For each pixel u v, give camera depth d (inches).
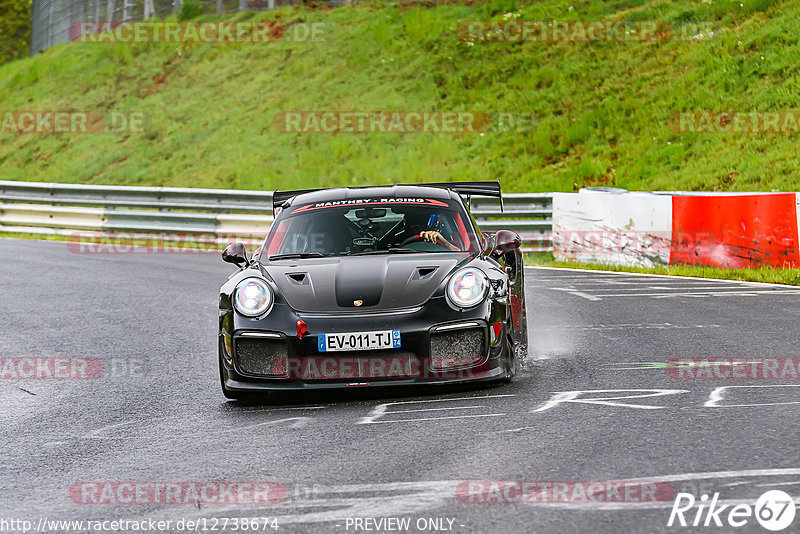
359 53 3831.2
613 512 448.8
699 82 2967.5
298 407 747.4
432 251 855.1
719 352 900.0
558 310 1237.7
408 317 728.3
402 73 3612.2
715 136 2650.1
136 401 816.9
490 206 2027.6
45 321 1311.5
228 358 760.3
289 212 941.8
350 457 579.5
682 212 1679.4
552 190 2645.2
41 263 1996.8
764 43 3006.9
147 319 1301.7
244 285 776.9
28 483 572.7
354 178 3011.8
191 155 3427.7
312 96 3614.7
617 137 2856.8
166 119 3737.7
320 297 756.0
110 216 2409.0
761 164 2405.3
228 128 3548.2
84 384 903.7
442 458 563.2
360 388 770.2
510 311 793.6
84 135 3757.4
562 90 3223.4
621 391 734.5
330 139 3272.6
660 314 1168.8
